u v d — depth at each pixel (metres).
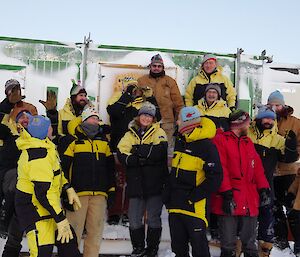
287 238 6.01
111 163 5.31
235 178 4.88
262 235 5.32
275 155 5.60
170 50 6.52
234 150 4.94
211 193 4.48
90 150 5.12
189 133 4.63
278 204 6.02
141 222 5.23
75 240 4.18
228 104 6.18
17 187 4.09
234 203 4.79
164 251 5.68
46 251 3.98
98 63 6.34
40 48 6.27
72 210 4.86
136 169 5.18
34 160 3.96
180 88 6.50
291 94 6.72
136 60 6.43
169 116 6.15
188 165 4.59
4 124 5.36
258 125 5.62
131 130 5.33
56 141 5.75
